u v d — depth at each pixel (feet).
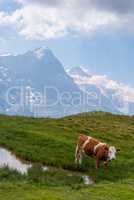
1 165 102.06
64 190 76.84
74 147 133.80
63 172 97.76
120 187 83.46
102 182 91.45
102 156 108.88
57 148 128.57
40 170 94.99
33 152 119.44
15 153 118.62
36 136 140.67
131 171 110.63
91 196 73.31
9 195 67.97
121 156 135.44
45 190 74.69
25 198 66.69
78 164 110.01
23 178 85.05
